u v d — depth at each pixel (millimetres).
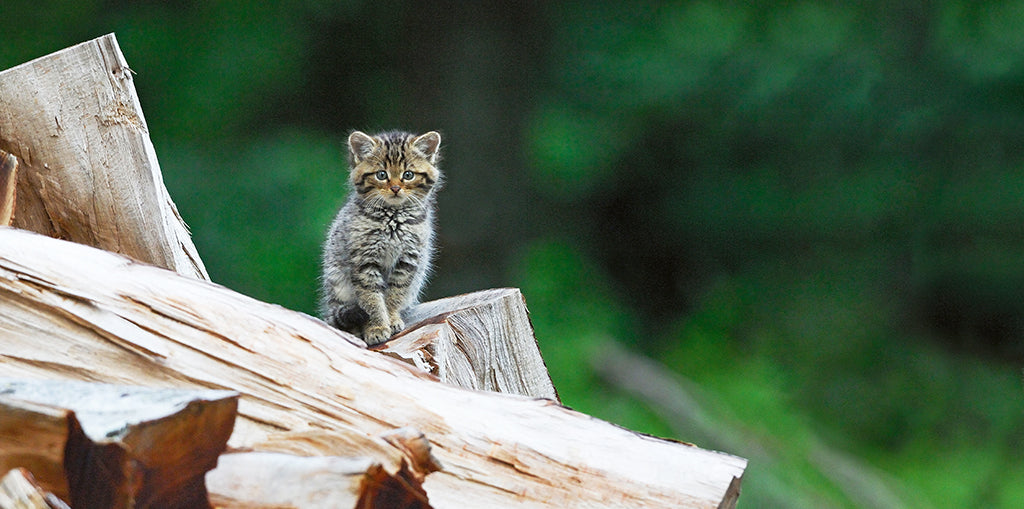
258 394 4211
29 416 3188
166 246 5578
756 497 13508
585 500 4023
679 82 17203
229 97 16250
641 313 18766
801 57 17281
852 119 17422
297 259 14586
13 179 5328
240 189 15242
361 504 3336
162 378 4191
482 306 6141
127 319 4234
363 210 8148
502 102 16328
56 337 4195
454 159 16203
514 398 4309
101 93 5469
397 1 16234
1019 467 15641
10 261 4258
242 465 3422
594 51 17203
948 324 18188
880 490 14258
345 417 4203
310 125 17359
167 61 15969
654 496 4012
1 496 3119
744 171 18266
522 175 16578
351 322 7824
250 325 4328
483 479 4070
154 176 5559
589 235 18953
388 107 17391
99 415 3221
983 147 17484
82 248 4426
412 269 8188
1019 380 17328
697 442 14344
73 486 3234
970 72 17203
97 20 15852
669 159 18391
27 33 15648
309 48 16844
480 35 16250
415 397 4246
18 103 5383
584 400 14383
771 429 14922
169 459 3283
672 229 18875
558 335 15484
